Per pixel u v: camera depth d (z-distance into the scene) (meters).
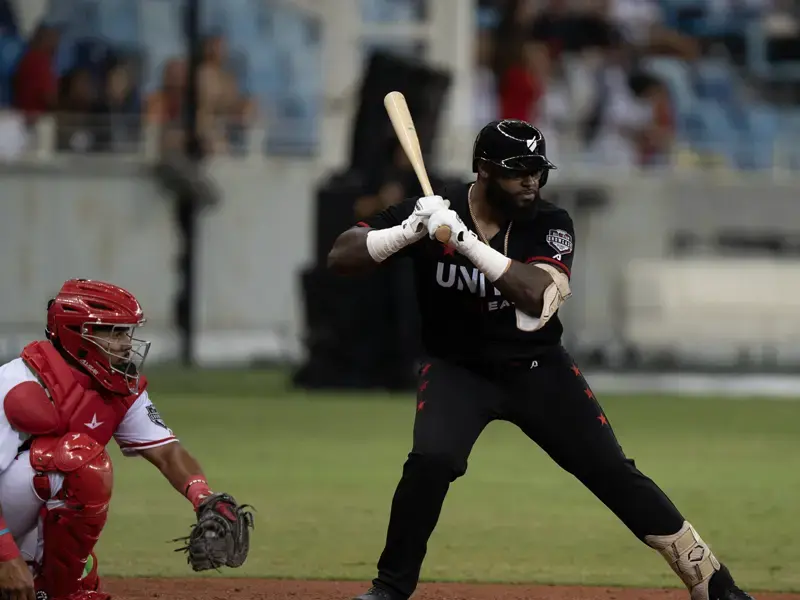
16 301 71.19
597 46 83.62
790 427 47.66
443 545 26.16
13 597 17.17
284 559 24.55
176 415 49.19
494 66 76.12
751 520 29.20
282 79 82.88
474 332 18.30
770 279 67.75
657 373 68.25
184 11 79.75
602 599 21.41
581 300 73.19
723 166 77.31
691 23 86.75
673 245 73.81
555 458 18.72
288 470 36.28
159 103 74.56
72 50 78.12
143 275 71.56
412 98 54.31
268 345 72.00
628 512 18.44
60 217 71.19
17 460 17.67
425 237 18.25
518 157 17.58
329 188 56.31
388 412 50.34
